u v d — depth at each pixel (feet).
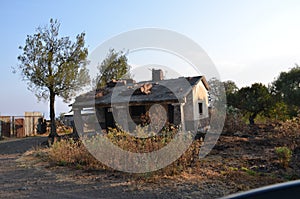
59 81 54.65
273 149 30.96
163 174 21.67
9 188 20.25
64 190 19.01
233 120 45.37
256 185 18.24
